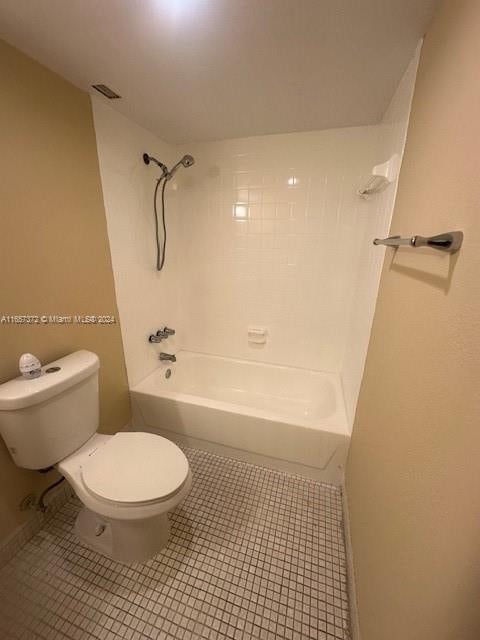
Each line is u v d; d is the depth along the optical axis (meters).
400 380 0.79
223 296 2.29
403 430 0.72
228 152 1.95
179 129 1.75
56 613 1.03
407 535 0.62
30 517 1.26
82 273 1.39
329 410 1.79
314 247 1.97
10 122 1.01
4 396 0.99
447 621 0.41
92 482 1.05
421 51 0.94
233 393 2.38
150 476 1.08
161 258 2.04
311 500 1.50
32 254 1.14
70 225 1.30
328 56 1.05
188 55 1.05
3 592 1.09
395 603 0.64
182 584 1.12
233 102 1.41
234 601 1.07
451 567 0.42
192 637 0.97
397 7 0.82
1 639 0.97
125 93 1.33
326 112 1.51
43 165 1.15
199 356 2.43
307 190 1.87
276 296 2.16
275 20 0.88
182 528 1.34
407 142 1.00
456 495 0.44
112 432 1.71
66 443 1.19
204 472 1.67
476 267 0.45
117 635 0.97
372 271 1.43
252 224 2.05
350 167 1.76
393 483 0.76
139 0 0.80
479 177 0.47
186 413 1.77
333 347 2.13
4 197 1.02
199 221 2.17
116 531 1.15
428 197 0.73
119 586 1.11
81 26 0.91
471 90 0.54
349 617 1.02
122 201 1.62
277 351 2.28
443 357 0.54
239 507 1.45
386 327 1.01
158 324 2.12
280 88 1.28
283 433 1.59
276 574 1.16
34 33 0.94
